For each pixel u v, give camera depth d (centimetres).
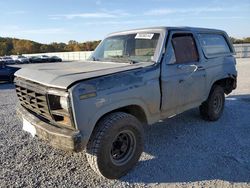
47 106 323
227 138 480
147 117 385
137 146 365
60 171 367
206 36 530
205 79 507
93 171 366
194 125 553
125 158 356
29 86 355
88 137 307
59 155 418
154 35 431
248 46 3572
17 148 446
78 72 342
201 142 464
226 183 330
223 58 572
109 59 470
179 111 447
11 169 372
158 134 507
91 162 332
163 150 433
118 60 447
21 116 392
